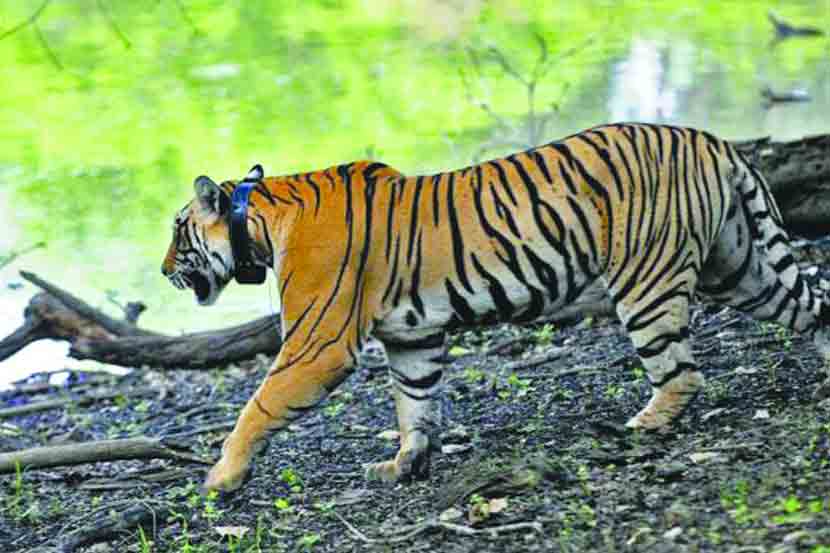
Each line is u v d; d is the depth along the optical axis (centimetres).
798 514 854
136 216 2328
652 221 1042
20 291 1978
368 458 1189
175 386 1603
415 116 2847
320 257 1043
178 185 2512
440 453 1120
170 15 4006
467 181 1052
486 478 999
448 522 957
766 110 2688
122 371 1755
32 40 3762
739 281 1106
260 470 1175
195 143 2778
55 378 1720
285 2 4144
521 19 3869
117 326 1706
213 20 3975
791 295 1073
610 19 3822
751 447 985
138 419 1480
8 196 2489
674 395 1055
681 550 843
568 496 959
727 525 864
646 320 1050
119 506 1098
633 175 1045
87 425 1480
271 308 1736
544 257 1039
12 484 1217
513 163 1053
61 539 1045
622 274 1050
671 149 1054
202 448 1316
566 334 1495
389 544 947
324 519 1023
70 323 1697
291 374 1042
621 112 2742
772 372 1166
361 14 3991
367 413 1348
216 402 1508
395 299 1052
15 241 2208
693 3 4006
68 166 2666
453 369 1446
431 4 3897
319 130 2805
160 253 2134
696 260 1054
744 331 1341
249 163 2603
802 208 1550
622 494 945
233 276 1117
